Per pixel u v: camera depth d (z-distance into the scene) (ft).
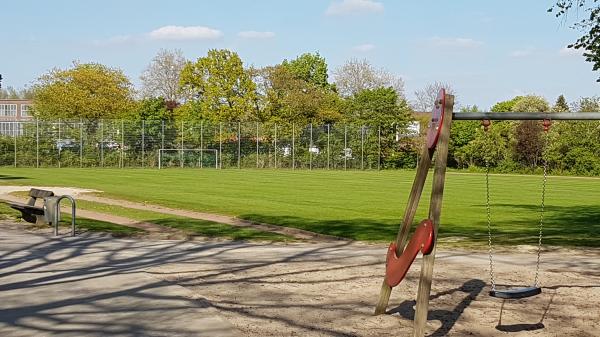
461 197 108.17
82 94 264.72
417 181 27.73
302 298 31.60
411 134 245.24
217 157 222.07
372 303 30.91
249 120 248.32
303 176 171.32
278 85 254.68
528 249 48.96
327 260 42.22
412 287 34.63
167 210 76.33
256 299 31.27
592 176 200.64
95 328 26.08
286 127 228.43
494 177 188.44
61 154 206.39
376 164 236.22
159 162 216.13
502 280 36.52
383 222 68.64
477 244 51.67
